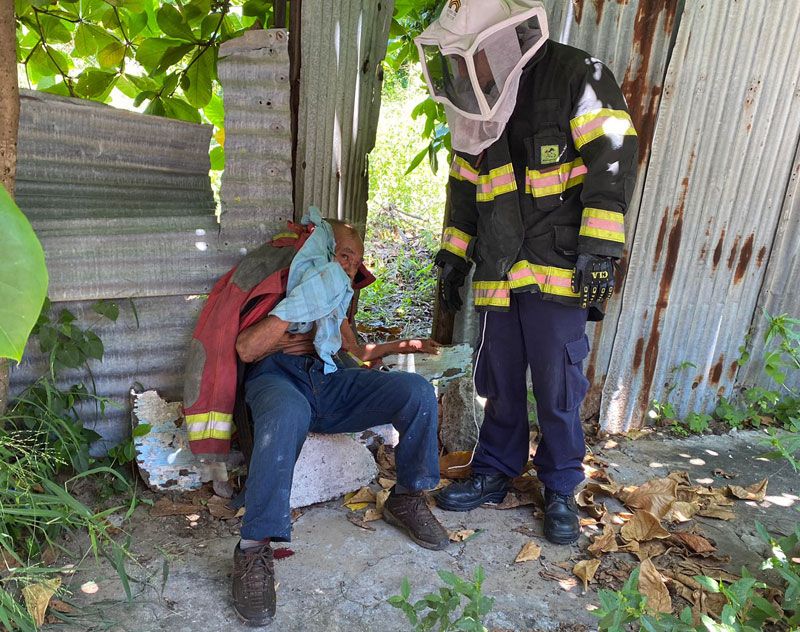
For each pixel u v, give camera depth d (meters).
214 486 2.82
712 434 3.73
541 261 2.50
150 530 2.59
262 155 2.80
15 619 1.92
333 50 2.85
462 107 2.34
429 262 5.79
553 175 2.42
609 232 2.33
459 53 2.18
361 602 2.26
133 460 2.93
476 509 2.87
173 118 3.17
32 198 2.67
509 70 2.22
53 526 2.36
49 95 2.62
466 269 2.84
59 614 2.07
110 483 2.79
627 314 3.50
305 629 2.12
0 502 2.07
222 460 2.66
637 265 3.43
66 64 3.53
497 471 2.90
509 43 2.18
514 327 2.68
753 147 3.39
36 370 2.76
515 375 2.75
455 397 3.35
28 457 2.24
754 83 3.27
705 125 3.29
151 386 2.93
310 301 2.41
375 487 2.98
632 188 2.35
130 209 2.87
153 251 2.77
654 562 2.54
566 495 2.72
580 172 2.43
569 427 2.65
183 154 2.96
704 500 2.99
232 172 2.79
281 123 2.78
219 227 2.85
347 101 3.00
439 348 3.27
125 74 3.50
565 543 2.63
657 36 3.10
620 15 3.03
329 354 2.55
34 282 0.77
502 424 2.85
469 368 3.33
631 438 3.62
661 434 3.69
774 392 3.82
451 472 3.09
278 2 2.82
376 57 3.14
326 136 2.96
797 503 3.04
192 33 3.22
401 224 6.47
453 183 2.75
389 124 7.46
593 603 2.31
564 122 2.37
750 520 2.87
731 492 3.06
